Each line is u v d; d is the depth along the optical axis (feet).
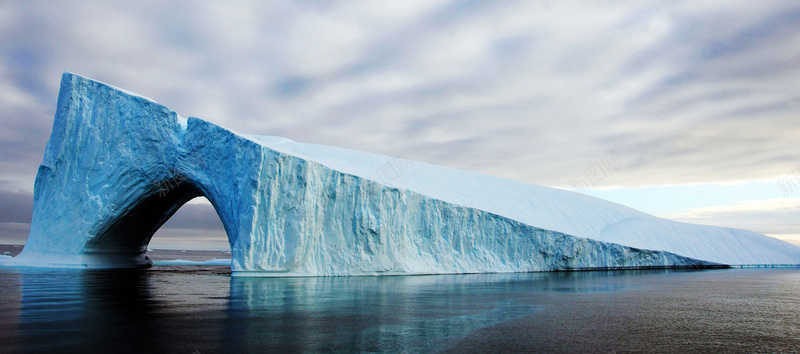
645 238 185.26
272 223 96.07
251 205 95.09
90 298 55.47
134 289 66.69
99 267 115.85
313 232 100.73
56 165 115.03
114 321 40.88
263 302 54.70
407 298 61.62
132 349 31.07
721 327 45.32
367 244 106.83
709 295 75.56
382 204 112.27
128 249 132.77
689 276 129.80
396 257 112.16
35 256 112.57
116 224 115.75
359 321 43.14
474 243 134.41
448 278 103.81
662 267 171.22
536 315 49.78
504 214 151.64
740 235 219.00
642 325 45.32
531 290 76.59
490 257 134.10
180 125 116.57
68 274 93.25
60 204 113.19
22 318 41.88
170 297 58.18
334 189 105.60
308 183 99.66
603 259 155.12
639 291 79.77
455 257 128.26
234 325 39.96
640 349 35.04
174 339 34.17
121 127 113.50
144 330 37.19
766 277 130.72
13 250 418.51
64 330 36.78
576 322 46.01
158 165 112.88
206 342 33.45
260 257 93.50
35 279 79.92
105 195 111.34
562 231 155.33
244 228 94.89
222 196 105.81
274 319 43.27
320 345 33.35
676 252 183.83
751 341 38.83
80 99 116.47
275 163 97.60
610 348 34.99
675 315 52.70
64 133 114.62
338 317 45.09
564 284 91.40
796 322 49.01
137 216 123.03
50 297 55.77
